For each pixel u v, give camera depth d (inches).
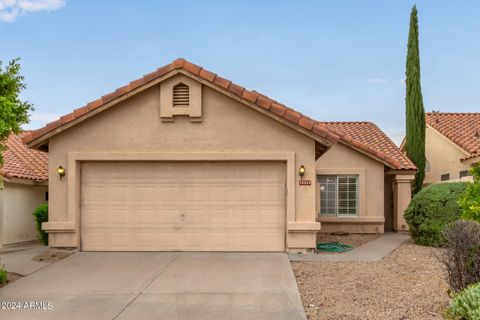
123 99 483.2
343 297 326.6
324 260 452.4
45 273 401.4
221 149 485.1
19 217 669.9
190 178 495.5
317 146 507.8
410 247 552.4
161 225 493.4
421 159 868.0
